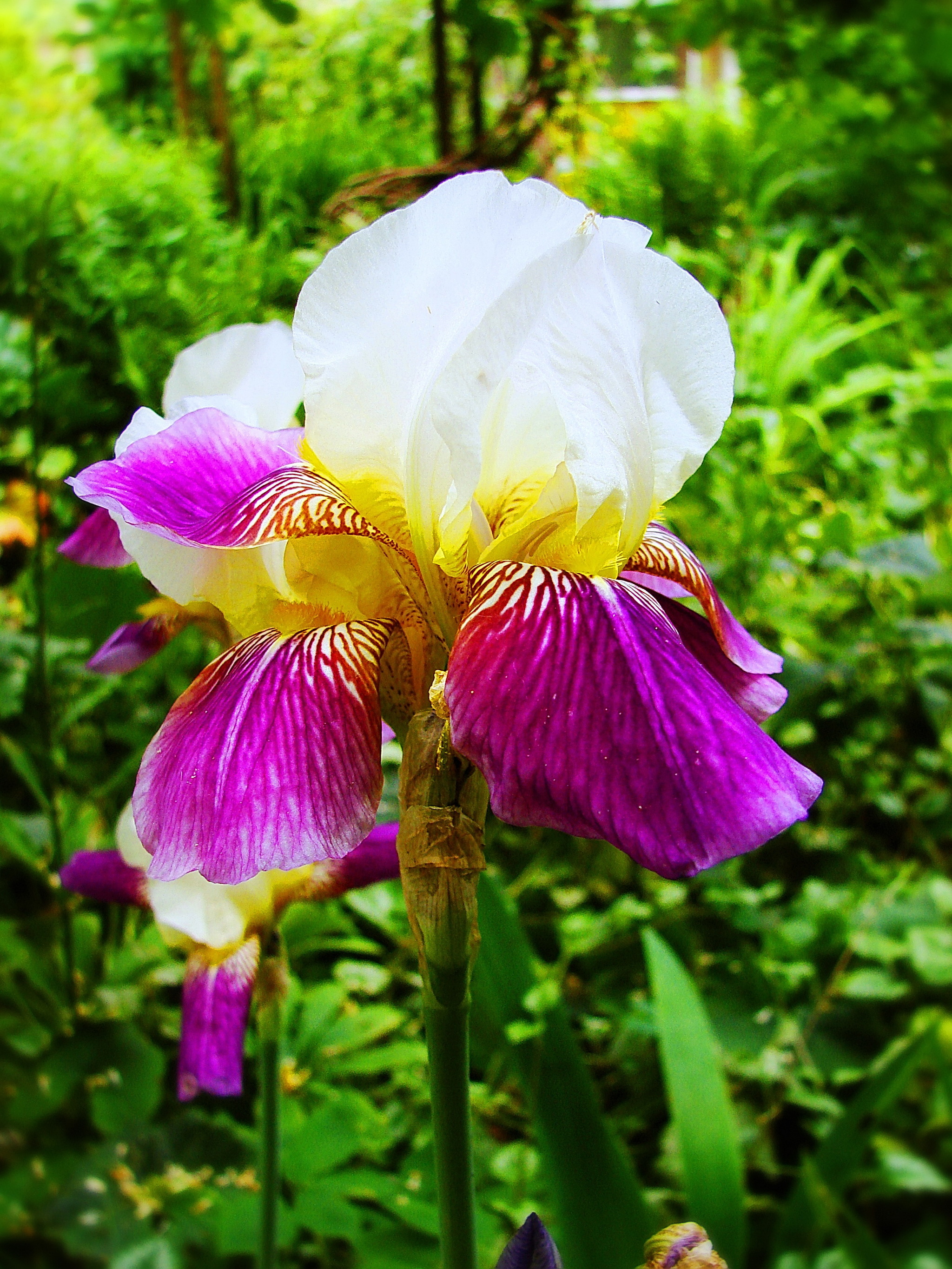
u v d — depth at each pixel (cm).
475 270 20
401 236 20
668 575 23
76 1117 42
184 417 23
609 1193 35
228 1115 44
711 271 103
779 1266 41
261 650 21
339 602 21
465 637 18
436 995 19
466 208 20
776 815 17
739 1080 51
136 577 55
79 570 55
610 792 17
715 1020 51
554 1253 19
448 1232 20
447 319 20
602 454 19
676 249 96
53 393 65
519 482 20
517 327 19
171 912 30
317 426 21
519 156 88
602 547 20
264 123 143
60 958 50
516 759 17
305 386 21
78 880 32
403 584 21
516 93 109
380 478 21
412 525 20
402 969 55
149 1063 42
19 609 66
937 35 114
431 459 20
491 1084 48
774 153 128
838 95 129
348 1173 37
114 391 79
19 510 71
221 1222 35
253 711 19
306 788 18
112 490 20
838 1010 52
